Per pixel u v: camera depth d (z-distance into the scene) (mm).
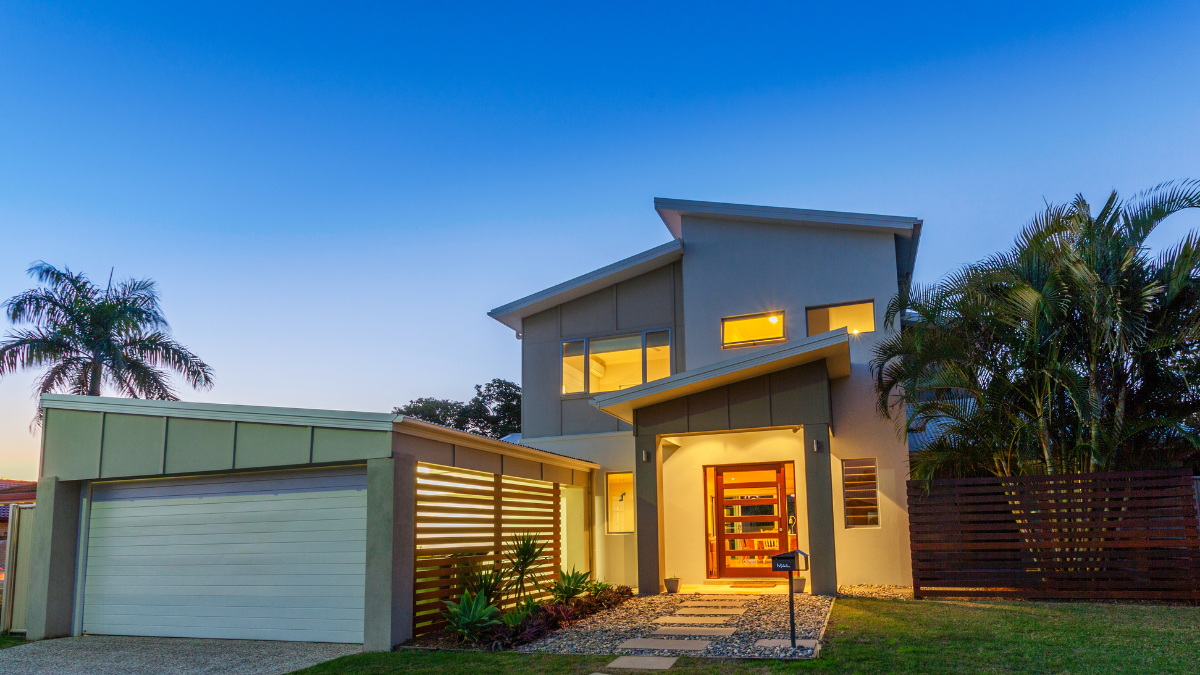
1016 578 10234
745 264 14109
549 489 12344
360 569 8570
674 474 13883
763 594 11172
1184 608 9133
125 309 18625
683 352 14234
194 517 9570
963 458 11156
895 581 12273
